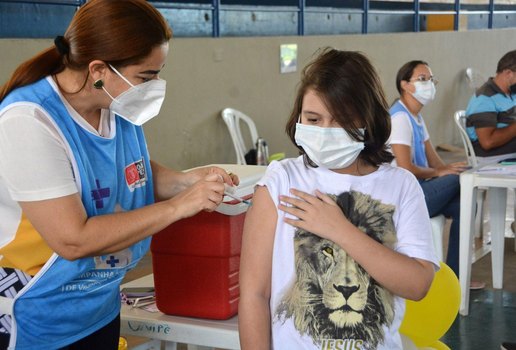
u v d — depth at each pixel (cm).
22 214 167
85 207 171
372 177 159
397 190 159
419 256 155
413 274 151
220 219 205
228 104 647
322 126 152
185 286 212
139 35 165
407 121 430
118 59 164
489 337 364
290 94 726
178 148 596
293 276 155
